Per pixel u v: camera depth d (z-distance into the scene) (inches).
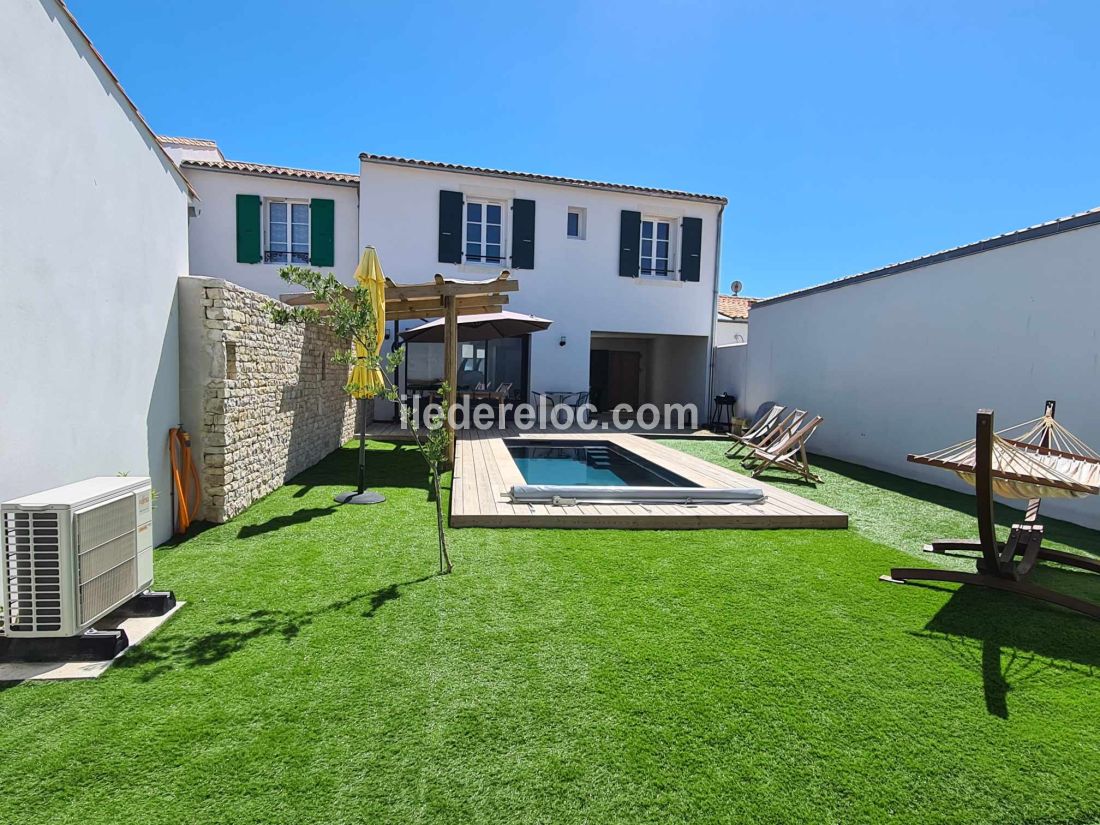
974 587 165.2
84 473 151.7
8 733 92.5
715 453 442.0
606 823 76.5
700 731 96.2
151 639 125.2
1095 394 241.8
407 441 455.8
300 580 161.0
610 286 596.7
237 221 515.5
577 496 240.5
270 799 79.4
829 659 121.7
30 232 130.4
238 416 229.6
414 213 532.4
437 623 134.8
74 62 145.9
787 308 487.5
